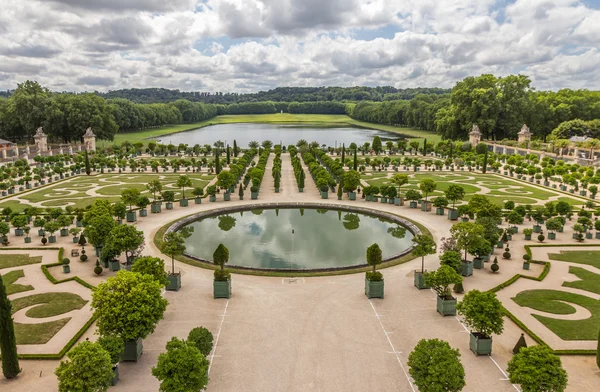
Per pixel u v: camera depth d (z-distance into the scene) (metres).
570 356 29.48
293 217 72.25
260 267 48.47
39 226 60.97
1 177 92.56
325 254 53.44
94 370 21.91
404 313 35.81
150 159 140.50
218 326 33.41
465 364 28.38
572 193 85.56
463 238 43.53
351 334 32.31
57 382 26.47
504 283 41.75
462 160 125.12
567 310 36.56
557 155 136.00
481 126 169.88
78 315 35.34
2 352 26.44
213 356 29.20
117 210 59.62
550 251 52.16
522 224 64.25
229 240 59.03
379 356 29.39
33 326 33.50
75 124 165.75
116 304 26.95
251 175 95.25
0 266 46.44
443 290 36.28
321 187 82.50
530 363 22.70
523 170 107.06
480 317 28.50
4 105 182.88
